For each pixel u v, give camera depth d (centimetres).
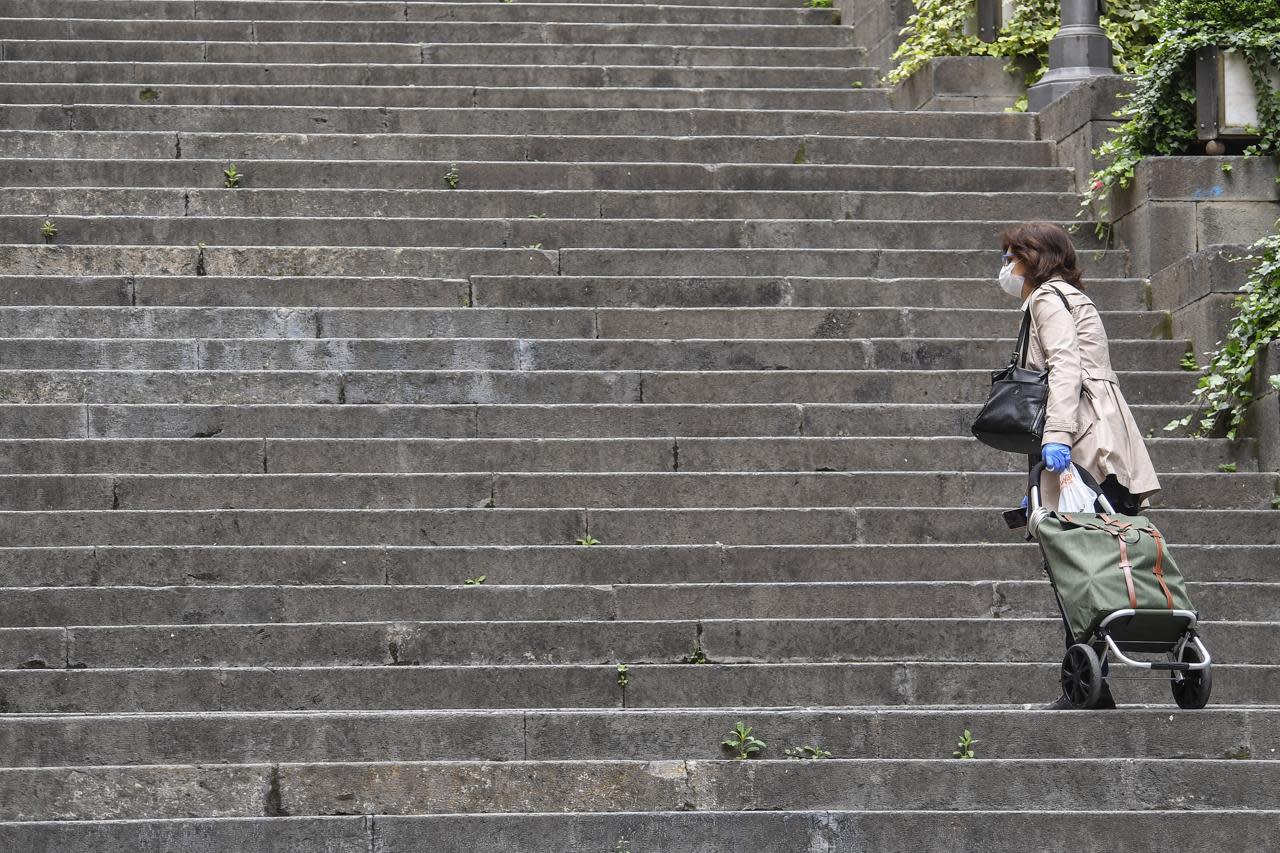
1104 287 1496
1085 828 895
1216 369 1339
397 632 1084
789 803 925
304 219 1514
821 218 1584
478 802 918
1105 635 941
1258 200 1526
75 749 939
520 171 1620
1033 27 1866
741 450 1278
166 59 1859
